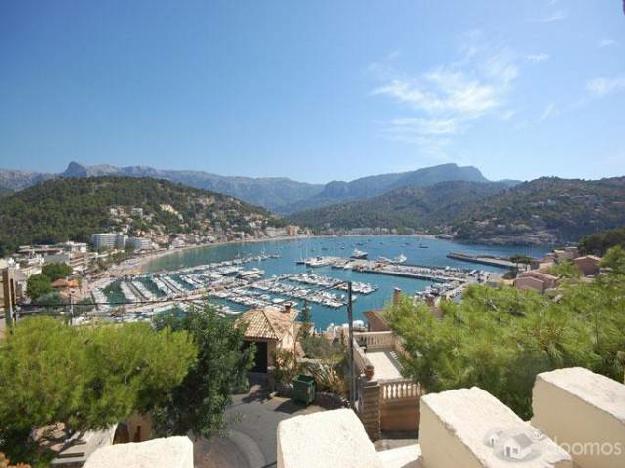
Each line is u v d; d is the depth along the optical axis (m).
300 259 141.38
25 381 6.08
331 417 1.99
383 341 15.66
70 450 8.53
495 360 5.30
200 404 10.45
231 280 92.94
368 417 10.79
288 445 1.77
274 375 15.79
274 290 80.31
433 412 2.08
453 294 68.38
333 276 102.31
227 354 10.84
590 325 5.48
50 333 7.41
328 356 18.28
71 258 120.06
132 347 7.79
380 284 90.31
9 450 6.31
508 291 7.70
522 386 5.01
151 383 7.95
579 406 2.17
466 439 1.78
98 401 6.86
